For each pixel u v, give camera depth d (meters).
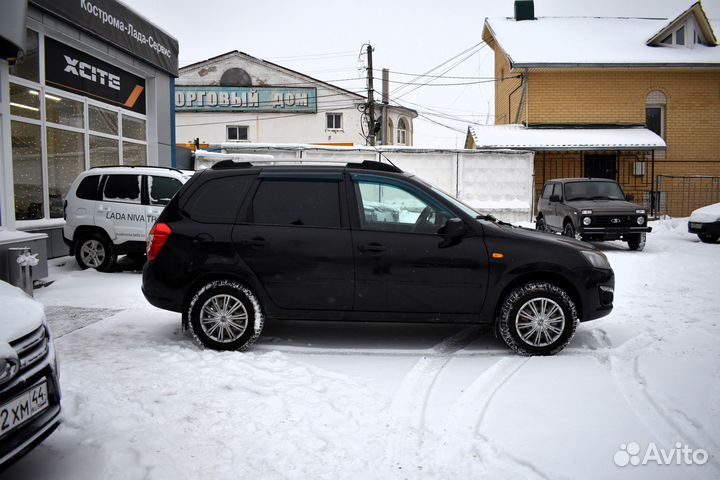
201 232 5.29
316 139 36.41
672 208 24.55
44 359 2.98
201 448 3.34
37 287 8.20
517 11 29.41
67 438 3.47
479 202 20.62
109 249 9.66
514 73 25.98
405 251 5.17
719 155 24.77
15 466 3.14
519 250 5.16
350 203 5.32
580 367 4.81
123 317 6.53
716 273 9.97
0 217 8.24
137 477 3.02
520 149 21.91
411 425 3.66
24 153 10.30
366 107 33.91
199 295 5.21
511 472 3.06
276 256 5.21
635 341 5.60
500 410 3.88
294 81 36.06
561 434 3.50
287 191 5.40
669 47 25.52
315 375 4.62
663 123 24.91
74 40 11.23
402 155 20.23
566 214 14.02
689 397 4.06
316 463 3.16
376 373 4.69
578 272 5.16
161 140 14.88
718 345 5.41
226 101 35.78
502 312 5.16
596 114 24.66
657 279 9.35
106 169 9.88
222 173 5.52
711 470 3.05
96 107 12.50
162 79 14.86
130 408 3.89
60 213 11.36
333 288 5.21
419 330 6.15
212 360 4.93
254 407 3.92
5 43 8.00
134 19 13.04
